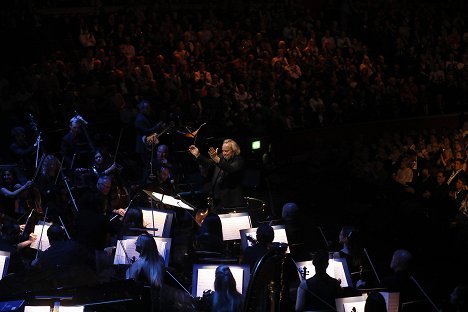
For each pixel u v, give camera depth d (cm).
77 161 1795
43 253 1215
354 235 1359
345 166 2608
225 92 2733
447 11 4172
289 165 2447
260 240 1220
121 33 2981
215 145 2288
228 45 3136
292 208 1419
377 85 3319
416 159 2856
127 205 1642
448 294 1841
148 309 1091
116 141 2292
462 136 3167
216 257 1280
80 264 1173
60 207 1557
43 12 3206
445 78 3666
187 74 2773
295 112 2875
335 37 3616
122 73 2586
